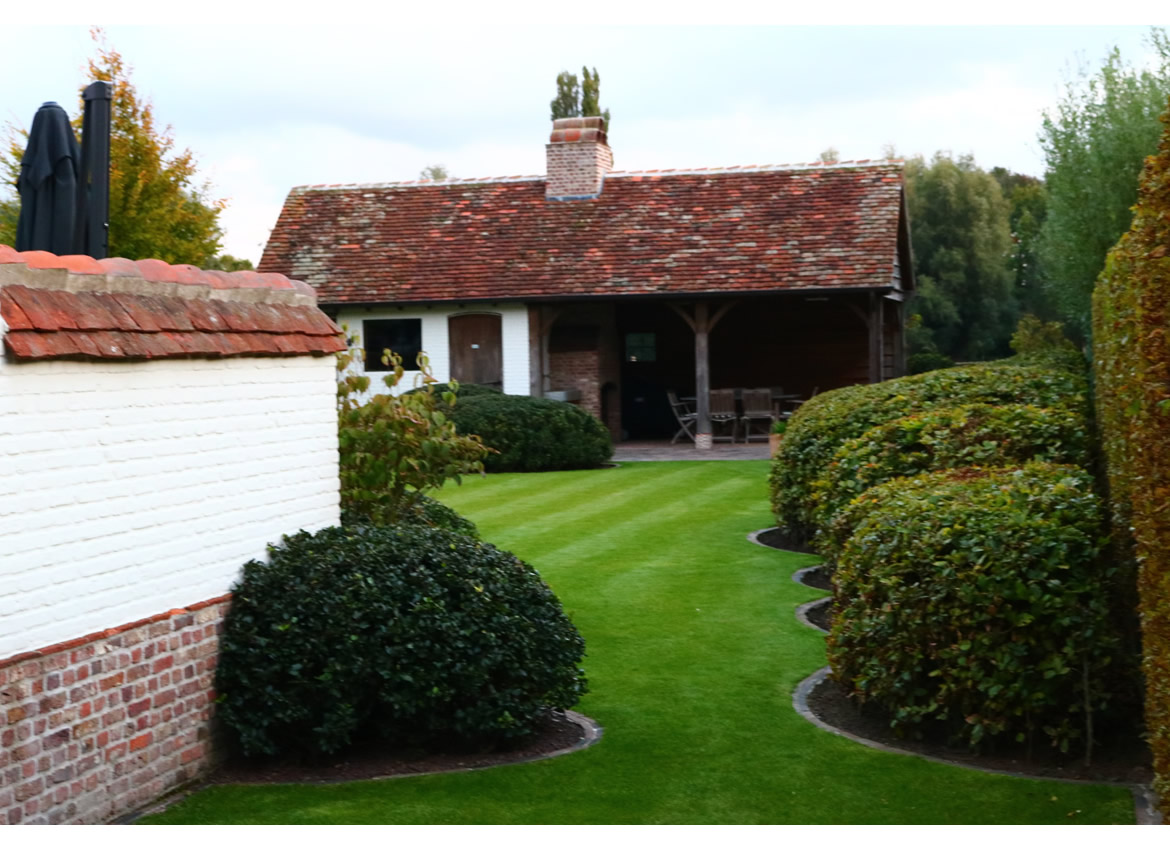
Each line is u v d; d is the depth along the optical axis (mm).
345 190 26172
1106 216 21781
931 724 6125
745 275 22219
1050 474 6594
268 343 5828
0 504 4195
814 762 5625
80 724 4586
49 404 4430
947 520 5883
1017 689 5477
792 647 7855
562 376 24031
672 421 26250
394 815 4941
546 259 23422
